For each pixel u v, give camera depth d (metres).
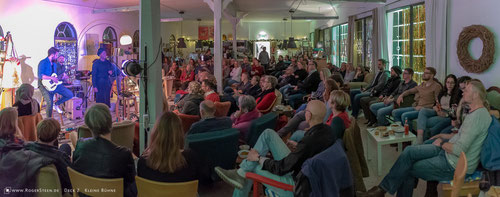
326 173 2.13
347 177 2.25
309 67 7.88
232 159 3.31
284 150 2.64
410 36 7.95
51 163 2.29
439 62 6.42
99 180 2.14
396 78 6.32
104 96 6.89
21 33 8.88
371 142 5.16
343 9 12.68
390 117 5.70
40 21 9.47
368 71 9.38
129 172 2.39
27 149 2.36
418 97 5.28
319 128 2.39
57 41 10.07
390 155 4.54
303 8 13.13
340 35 13.73
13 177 2.23
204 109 3.48
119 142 3.64
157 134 2.15
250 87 7.53
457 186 2.04
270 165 2.46
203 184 3.44
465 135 2.68
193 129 3.42
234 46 13.80
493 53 5.09
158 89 3.76
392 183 2.90
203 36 19.28
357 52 11.62
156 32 3.71
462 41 5.69
